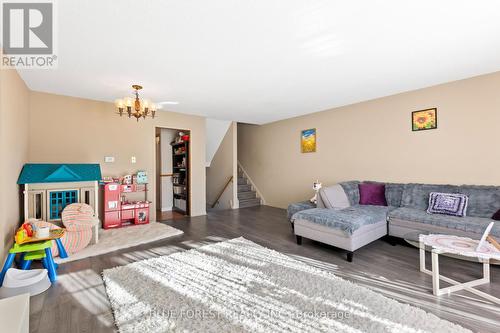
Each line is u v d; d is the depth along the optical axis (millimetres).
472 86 3264
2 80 2279
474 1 1711
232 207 6367
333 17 1893
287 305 1875
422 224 3062
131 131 4578
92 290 2146
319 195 3857
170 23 1944
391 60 2709
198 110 5055
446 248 2047
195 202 5500
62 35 2090
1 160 2271
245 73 3037
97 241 3371
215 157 7148
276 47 2379
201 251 3076
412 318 1705
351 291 2076
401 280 2320
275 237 3738
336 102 4512
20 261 2553
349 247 2783
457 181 3422
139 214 4453
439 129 3572
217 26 2002
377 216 3248
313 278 2320
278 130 6309
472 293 2076
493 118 3113
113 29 2014
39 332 1598
